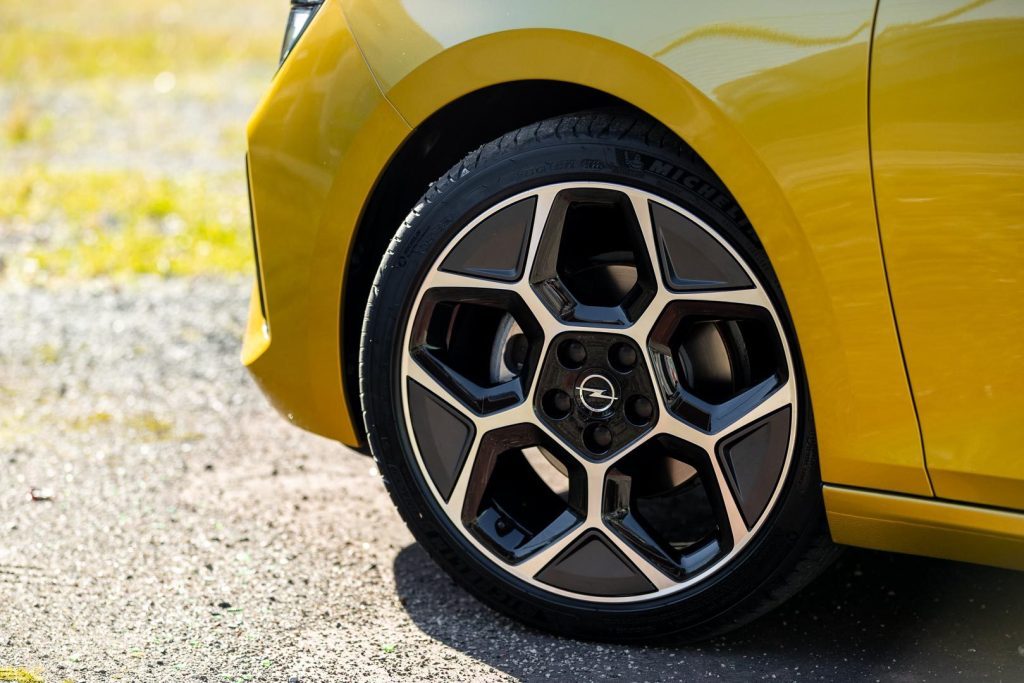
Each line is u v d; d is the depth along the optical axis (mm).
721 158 1899
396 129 2193
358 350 2422
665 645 2219
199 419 3705
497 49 2064
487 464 2229
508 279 2152
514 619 2312
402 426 2285
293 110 2326
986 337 1776
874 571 2494
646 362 2062
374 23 2225
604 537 2160
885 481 1905
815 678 2080
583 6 1986
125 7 20781
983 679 2055
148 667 2160
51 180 7781
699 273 2006
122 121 10438
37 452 3398
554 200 2102
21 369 4207
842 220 1830
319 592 2504
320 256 2314
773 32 1853
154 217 6719
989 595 2371
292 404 2471
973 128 1732
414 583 2543
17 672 2125
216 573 2600
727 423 2029
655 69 1923
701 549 2129
